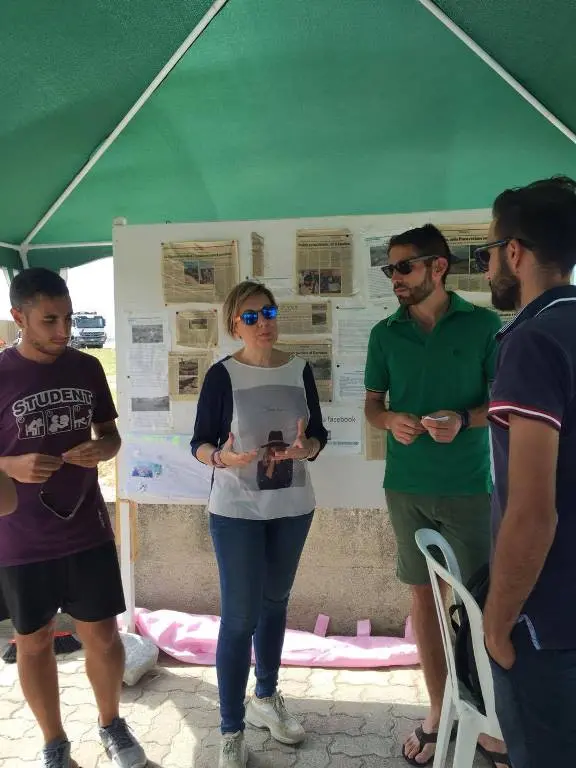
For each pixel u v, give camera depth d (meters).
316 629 3.35
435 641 2.36
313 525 3.36
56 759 2.22
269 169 3.54
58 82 2.60
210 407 2.35
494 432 1.30
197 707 2.77
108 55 2.52
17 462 1.98
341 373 2.96
